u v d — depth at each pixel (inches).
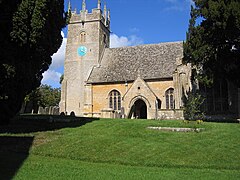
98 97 1686.8
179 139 671.1
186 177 434.6
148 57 1739.7
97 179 415.5
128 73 1675.7
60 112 1829.5
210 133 717.9
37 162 514.9
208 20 1050.7
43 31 686.5
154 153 581.0
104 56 1908.2
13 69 641.6
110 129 787.4
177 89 1460.4
